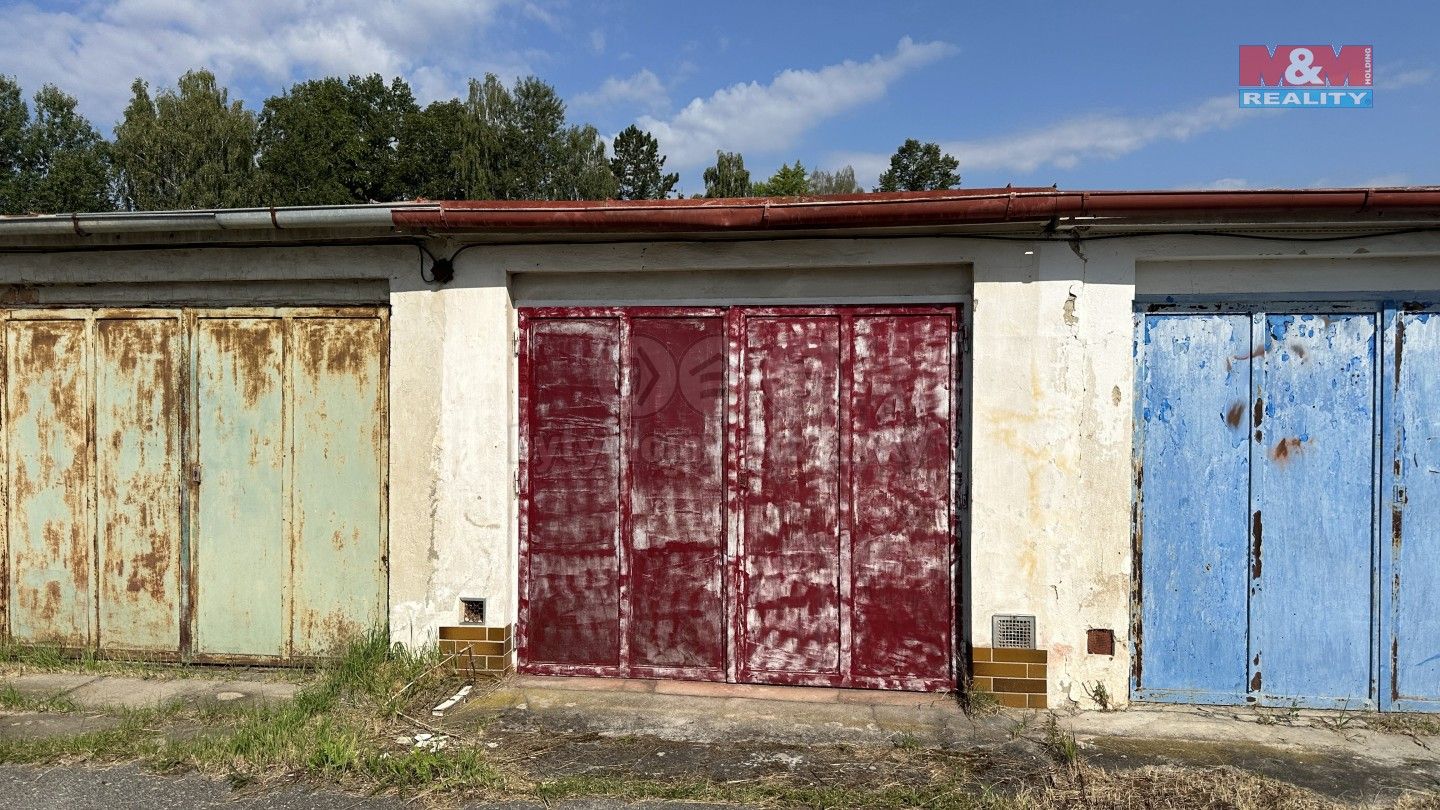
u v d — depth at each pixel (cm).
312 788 356
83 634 523
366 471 501
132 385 519
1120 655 441
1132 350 443
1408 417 436
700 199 439
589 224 441
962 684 457
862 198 421
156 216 467
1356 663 442
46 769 371
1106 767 372
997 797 343
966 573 458
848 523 470
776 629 476
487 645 480
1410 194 387
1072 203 404
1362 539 441
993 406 445
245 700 457
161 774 367
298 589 507
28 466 528
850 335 469
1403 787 356
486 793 351
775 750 392
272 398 508
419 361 485
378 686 454
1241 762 381
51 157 4097
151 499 518
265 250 498
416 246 484
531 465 493
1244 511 446
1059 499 441
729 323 477
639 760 381
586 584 489
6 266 516
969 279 459
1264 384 444
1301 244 427
